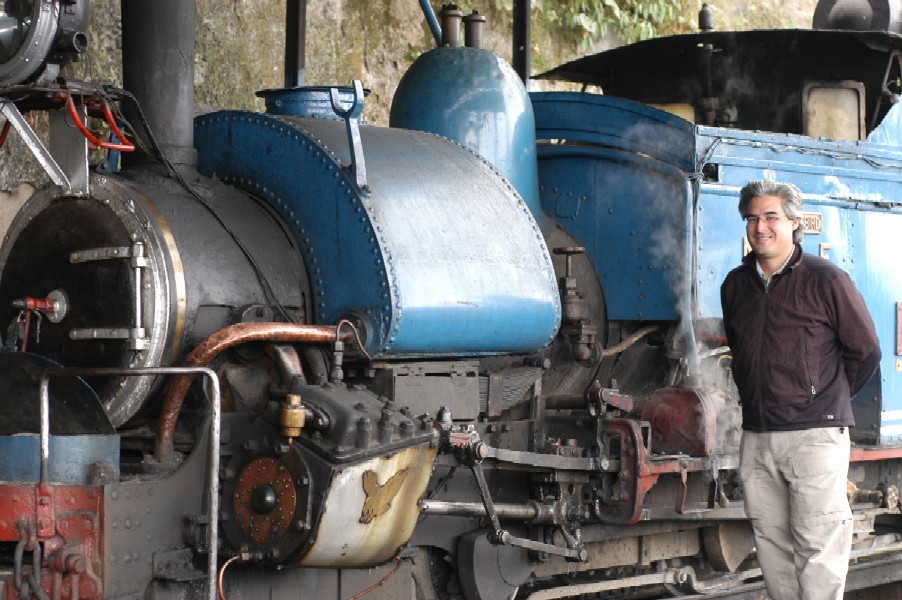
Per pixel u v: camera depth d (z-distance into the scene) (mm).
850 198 7648
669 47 8227
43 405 4344
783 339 5457
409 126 6441
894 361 7965
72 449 4457
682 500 6211
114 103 5117
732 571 7250
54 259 5066
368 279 5051
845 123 7957
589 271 6836
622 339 6812
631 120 6801
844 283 5426
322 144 5289
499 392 5781
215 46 10000
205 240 5027
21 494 4320
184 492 4543
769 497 5586
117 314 4836
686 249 6523
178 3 5410
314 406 4539
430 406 5320
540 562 5914
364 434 4465
